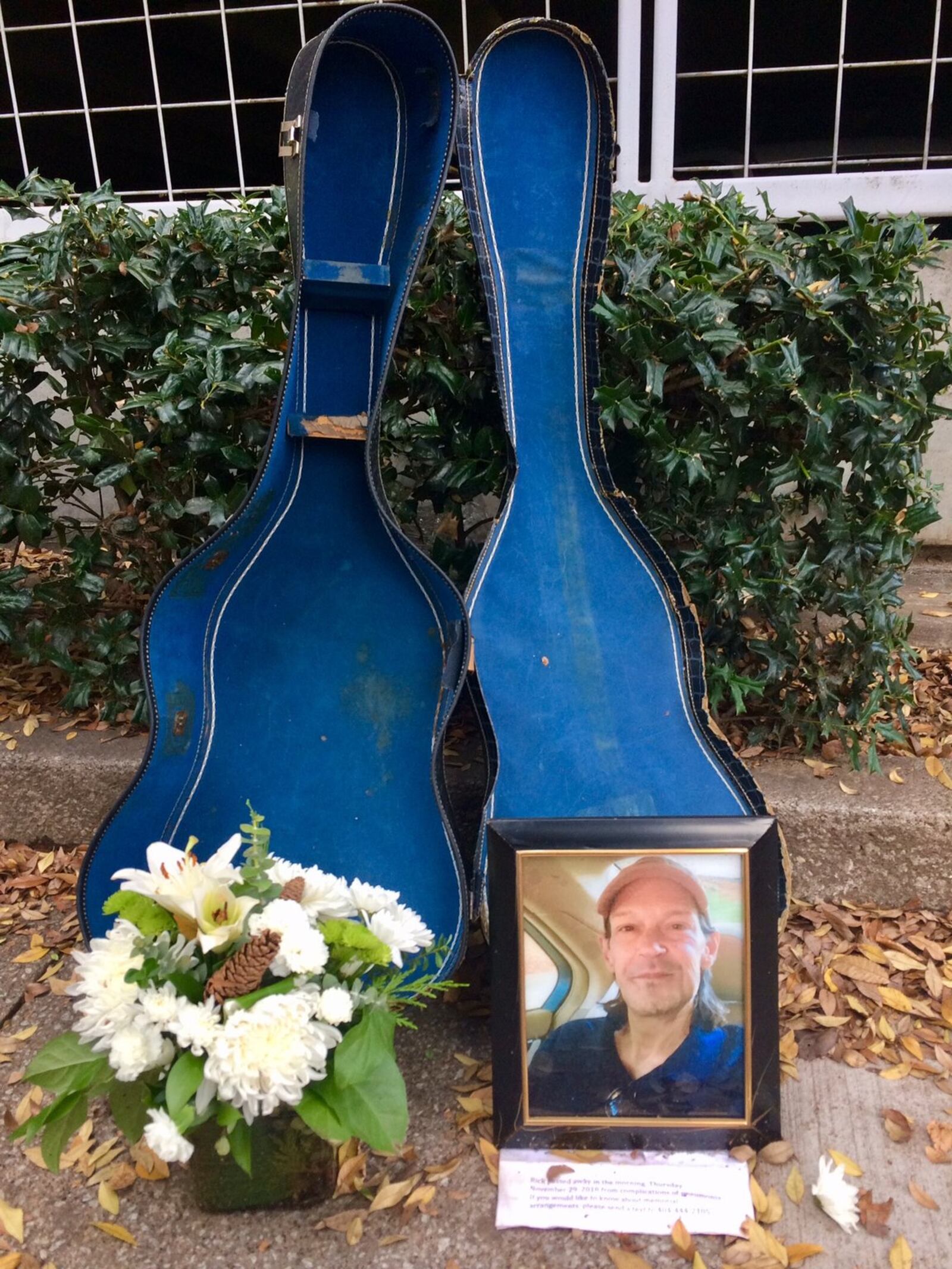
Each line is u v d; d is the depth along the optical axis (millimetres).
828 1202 1207
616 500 1727
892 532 1919
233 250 2006
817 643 2119
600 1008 1310
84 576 2043
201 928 1084
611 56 3158
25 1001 1618
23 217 2045
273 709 1598
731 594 1909
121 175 3539
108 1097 1194
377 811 1583
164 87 3436
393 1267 1165
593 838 1322
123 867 1480
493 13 3186
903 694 2023
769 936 1311
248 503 1473
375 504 1522
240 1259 1174
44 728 2104
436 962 1437
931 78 2842
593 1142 1294
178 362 1878
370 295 1547
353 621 1618
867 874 1789
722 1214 1212
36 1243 1203
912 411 1893
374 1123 1089
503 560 1681
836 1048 1488
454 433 1995
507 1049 1305
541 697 1648
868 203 2822
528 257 1725
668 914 1314
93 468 2082
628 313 1769
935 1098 1399
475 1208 1239
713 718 1889
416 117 1576
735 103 3314
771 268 1801
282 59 3393
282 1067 1016
